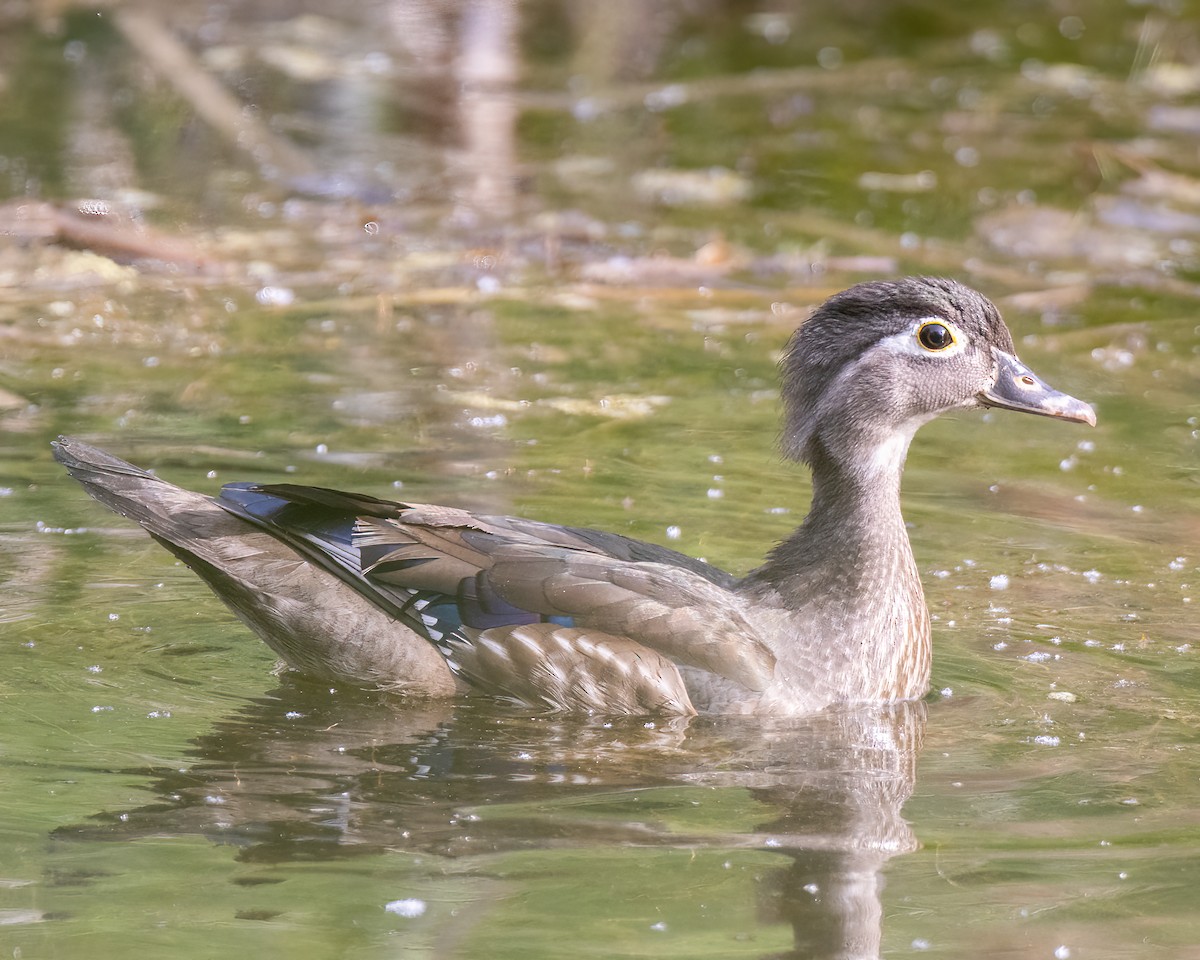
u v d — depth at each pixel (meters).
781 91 28.17
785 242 21.19
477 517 11.30
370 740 10.04
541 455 14.69
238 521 11.03
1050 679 11.08
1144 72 29.36
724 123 26.47
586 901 8.03
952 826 8.96
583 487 13.95
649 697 10.52
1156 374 17.56
